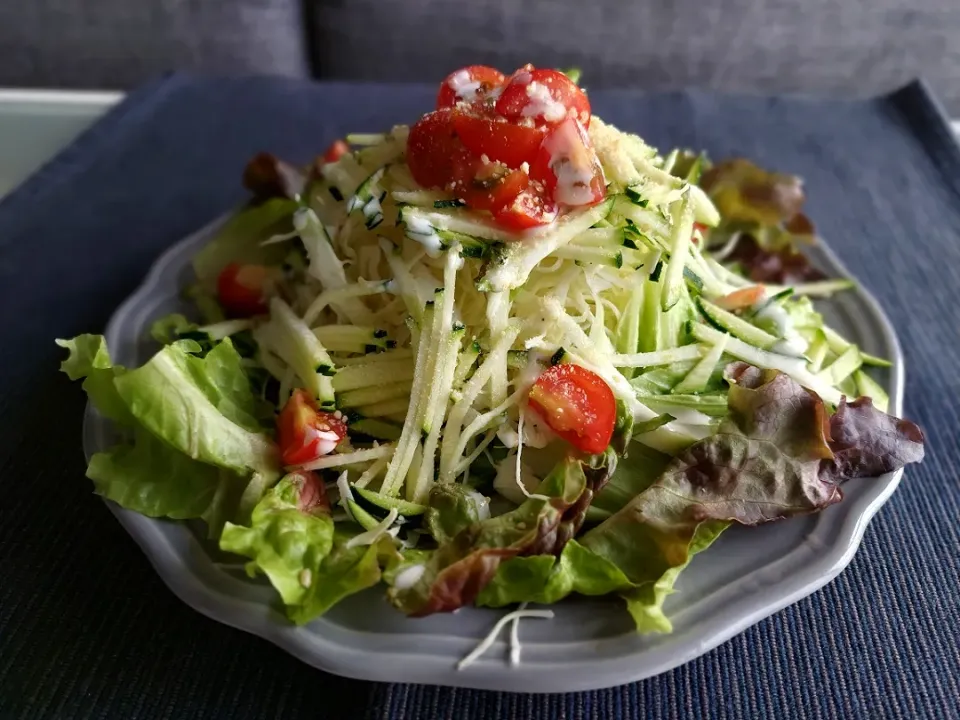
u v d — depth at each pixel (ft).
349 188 0.85
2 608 0.66
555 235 0.72
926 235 1.17
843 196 1.26
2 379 0.89
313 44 1.88
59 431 0.83
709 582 0.61
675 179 0.78
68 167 1.27
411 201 0.75
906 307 1.03
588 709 0.60
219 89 1.50
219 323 0.87
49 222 1.15
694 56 1.84
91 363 0.71
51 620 0.65
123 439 0.72
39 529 0.73
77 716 0.59
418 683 0.56
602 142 0.77
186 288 0.93
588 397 0.68
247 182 1.02
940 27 1.81
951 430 0.85
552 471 0.66
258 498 0.65
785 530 0.65
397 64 1.86
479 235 0.72
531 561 0.58
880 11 1.79
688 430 0.72
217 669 0.62
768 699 0.61
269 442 0.70
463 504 0.65
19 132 1.43
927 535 0.74
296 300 0.87
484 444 0.71
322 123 1.43
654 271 0.76
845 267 1.04
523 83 0.75
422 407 0.69
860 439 0.69
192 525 0.66
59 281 1.04
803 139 1.41
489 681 0.55
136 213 1.19
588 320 0.76
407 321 0.74
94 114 1.48
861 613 0.67
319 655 0.56
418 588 0.58
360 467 0.71
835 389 0.79
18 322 0.97
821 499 0.64
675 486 0.65
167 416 0.66
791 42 1.82
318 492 0.67
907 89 1.52
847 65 1.86
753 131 1.43
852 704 0.61
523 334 0.74
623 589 0.59
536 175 0.74
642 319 0.78
